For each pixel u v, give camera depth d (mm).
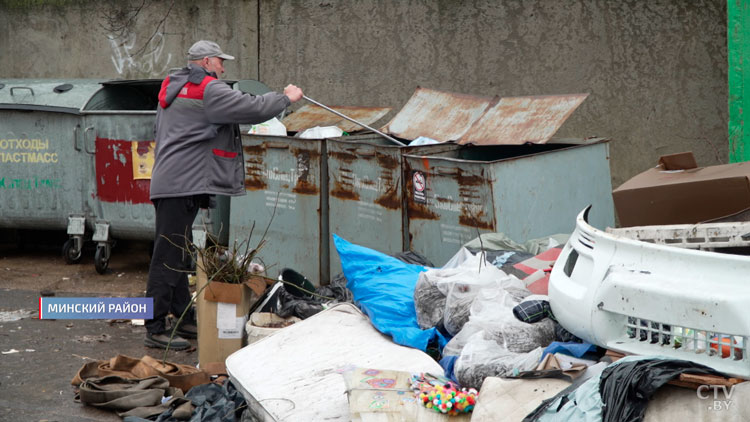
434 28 7973
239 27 8914
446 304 4398
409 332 4398
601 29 7211
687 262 3168
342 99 8523
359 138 6598
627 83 7152
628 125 7184
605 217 6055
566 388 3201
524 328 4027
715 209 3982
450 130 6379
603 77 7246
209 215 7262
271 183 6625
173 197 5492
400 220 5898
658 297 3156
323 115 7336
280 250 6641
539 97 6145
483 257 4668
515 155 6375
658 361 2986
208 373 4949
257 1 8805
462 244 5520
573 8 7312
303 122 7305
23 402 4695
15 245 8977
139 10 9297
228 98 5375
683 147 6977
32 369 5254
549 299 3834
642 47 7059
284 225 6590
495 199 5309
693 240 3684
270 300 5383
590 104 7328
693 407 2871
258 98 5465
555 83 7469
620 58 7160
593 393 3037
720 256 3084
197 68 5488
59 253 8570
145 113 7234
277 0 8711
